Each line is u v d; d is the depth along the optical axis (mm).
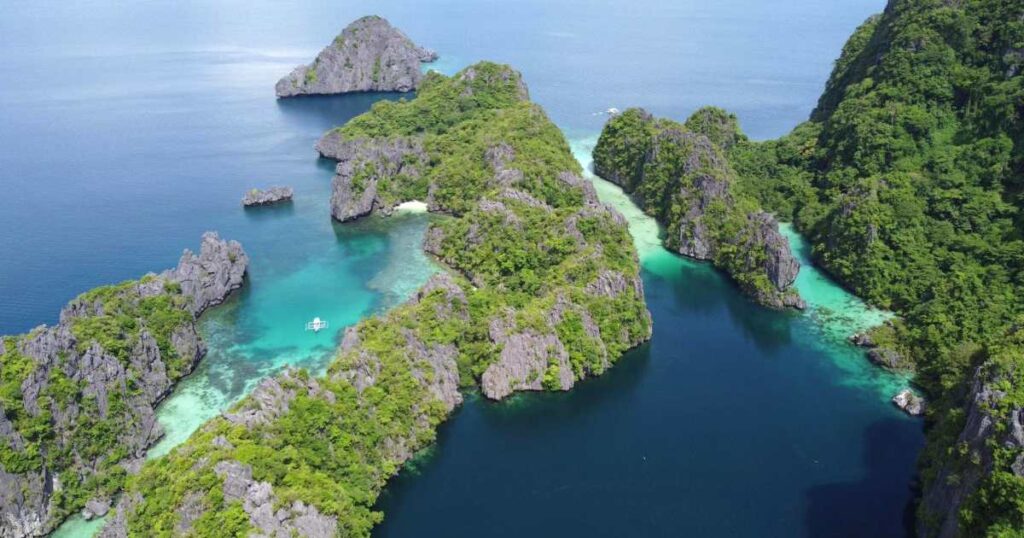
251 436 103750
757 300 162625
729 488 111062
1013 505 80438
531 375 132625
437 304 140250
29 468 104188
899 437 121188
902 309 153375
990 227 154375
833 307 159125
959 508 89312
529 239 163250
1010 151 163125
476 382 134500
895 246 161000
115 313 135625
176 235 197500
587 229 164125
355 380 118875
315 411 109438
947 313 140375
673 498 109188
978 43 184125
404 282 171500
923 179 170000
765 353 144750
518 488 111375
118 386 119188
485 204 179250
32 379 110688
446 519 105562
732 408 128875
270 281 172750
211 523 90188
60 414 112000
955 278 145250
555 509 107375
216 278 162625
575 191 192375
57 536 104375
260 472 97625
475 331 138125
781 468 114938
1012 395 89625
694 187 189000
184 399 131125
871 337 144375
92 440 113438
